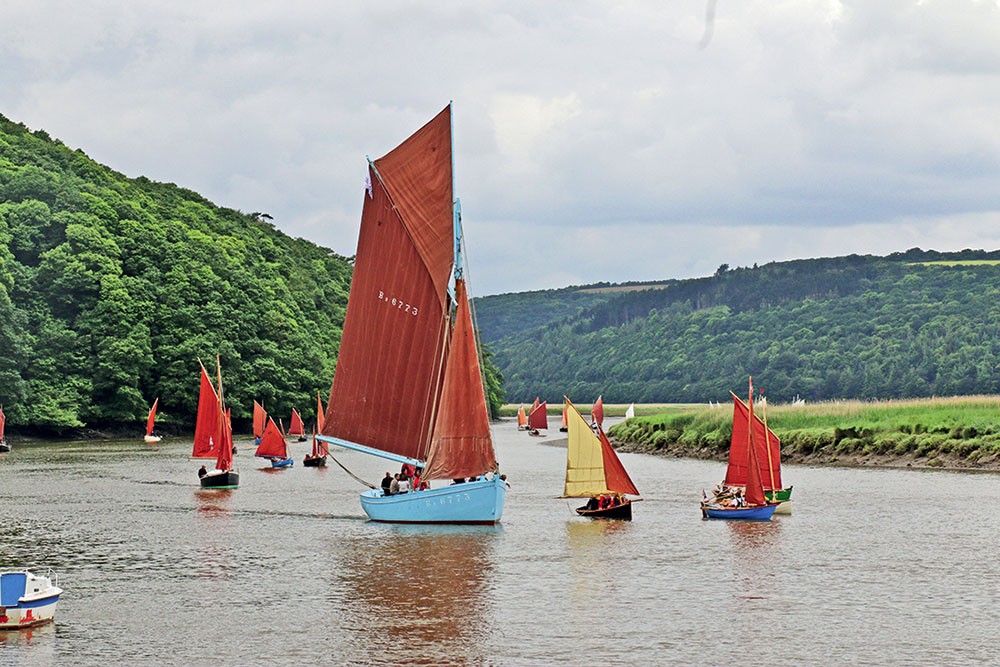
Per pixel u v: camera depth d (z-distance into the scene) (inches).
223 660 1341.0
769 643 1411.2
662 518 2512.3
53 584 1752.0
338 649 1385.3
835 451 3973.9
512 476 3774.6
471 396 2369.6
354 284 2544.3
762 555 2006.6
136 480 3513.8
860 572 1854.1
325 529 2345.0
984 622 1515.7
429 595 1680.6
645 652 1373.0
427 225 2455.7
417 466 2485.2
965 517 2495.1
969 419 3964.1
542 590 1711.4
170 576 1827.0
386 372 2514.8
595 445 2549.2
